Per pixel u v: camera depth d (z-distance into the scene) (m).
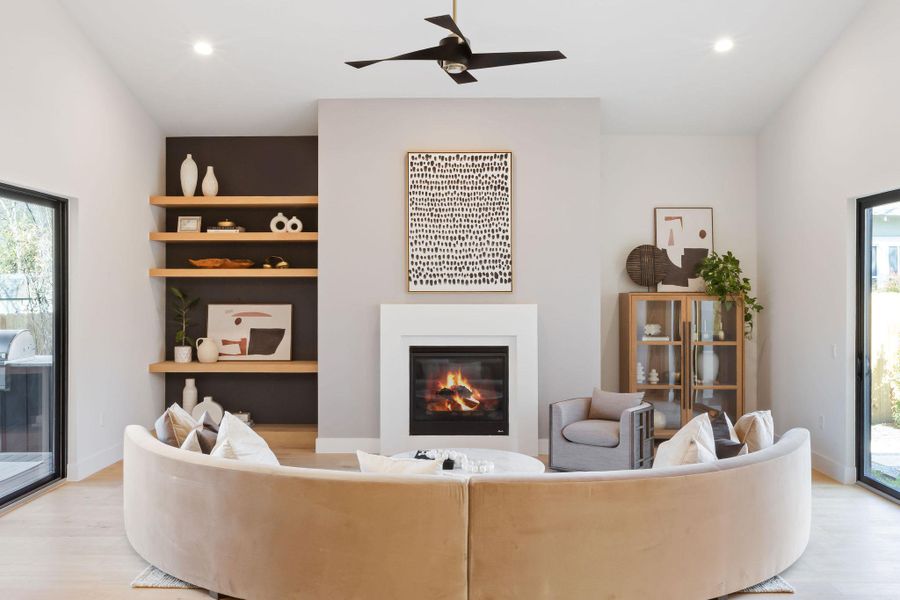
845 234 4.72
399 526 2.64
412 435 5.61
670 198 6.31
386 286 5.66
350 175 5.64
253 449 3.15
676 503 2.71
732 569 2.86
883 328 4.50
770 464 3.01
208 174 6.03
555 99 5.62
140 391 5.76
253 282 6.34
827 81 4.95
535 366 5.55
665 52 5.03
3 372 4.19
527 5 4.55
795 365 5.49
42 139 4.33
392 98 5.63
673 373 5.89
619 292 6.30
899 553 3.41
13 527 3.80
